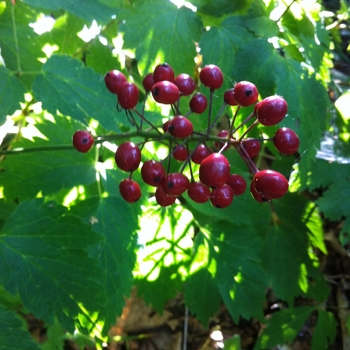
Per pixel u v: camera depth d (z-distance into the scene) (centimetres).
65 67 15
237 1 19
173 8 18
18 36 17
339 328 26
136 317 26
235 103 12
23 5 18
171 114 19
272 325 23
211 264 21
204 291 21
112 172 18
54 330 21
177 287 20
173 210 20
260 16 18
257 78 17
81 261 15
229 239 21
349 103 22
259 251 21
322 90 18
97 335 15
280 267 23
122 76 12
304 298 27
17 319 13
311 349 23
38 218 15
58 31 20
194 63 18
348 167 22
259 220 23
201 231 21
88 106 15
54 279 14
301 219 23
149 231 20
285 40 18
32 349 13
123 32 18
